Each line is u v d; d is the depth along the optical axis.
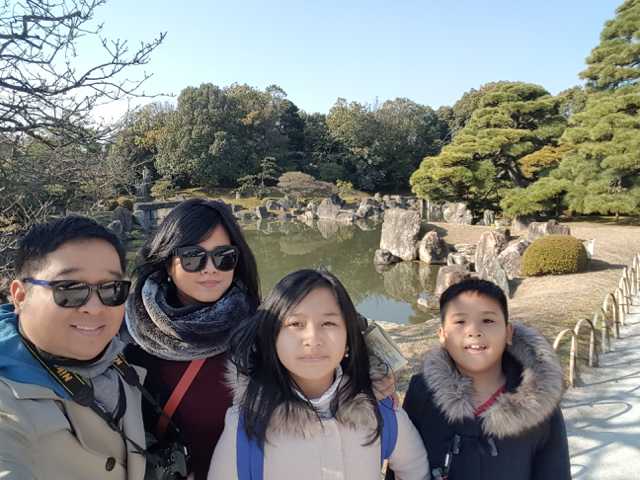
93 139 4.55
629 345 6.38
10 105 3.94
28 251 1.17
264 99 50.97
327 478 1.40
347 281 17.67
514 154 24.48
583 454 3.87
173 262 1.68
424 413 1.83
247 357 1.48
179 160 42.78
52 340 1.15
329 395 1.47
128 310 1.66
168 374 1.60
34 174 4.45
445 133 56.25
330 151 52.72
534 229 17.31
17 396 1.06
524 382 1.70
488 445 1.67
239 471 1.40
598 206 19.66
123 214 23.81
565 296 9.66
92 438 1.19
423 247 19.69
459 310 1.76
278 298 1.45
